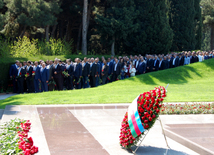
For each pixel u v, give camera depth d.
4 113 8.06
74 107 9.22
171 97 11.63
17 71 15.39
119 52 31.41
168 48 30.33
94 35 33.81
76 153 4.74
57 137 5.70
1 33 27.50
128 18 26.94
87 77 15.84
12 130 6.09
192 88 14.97
